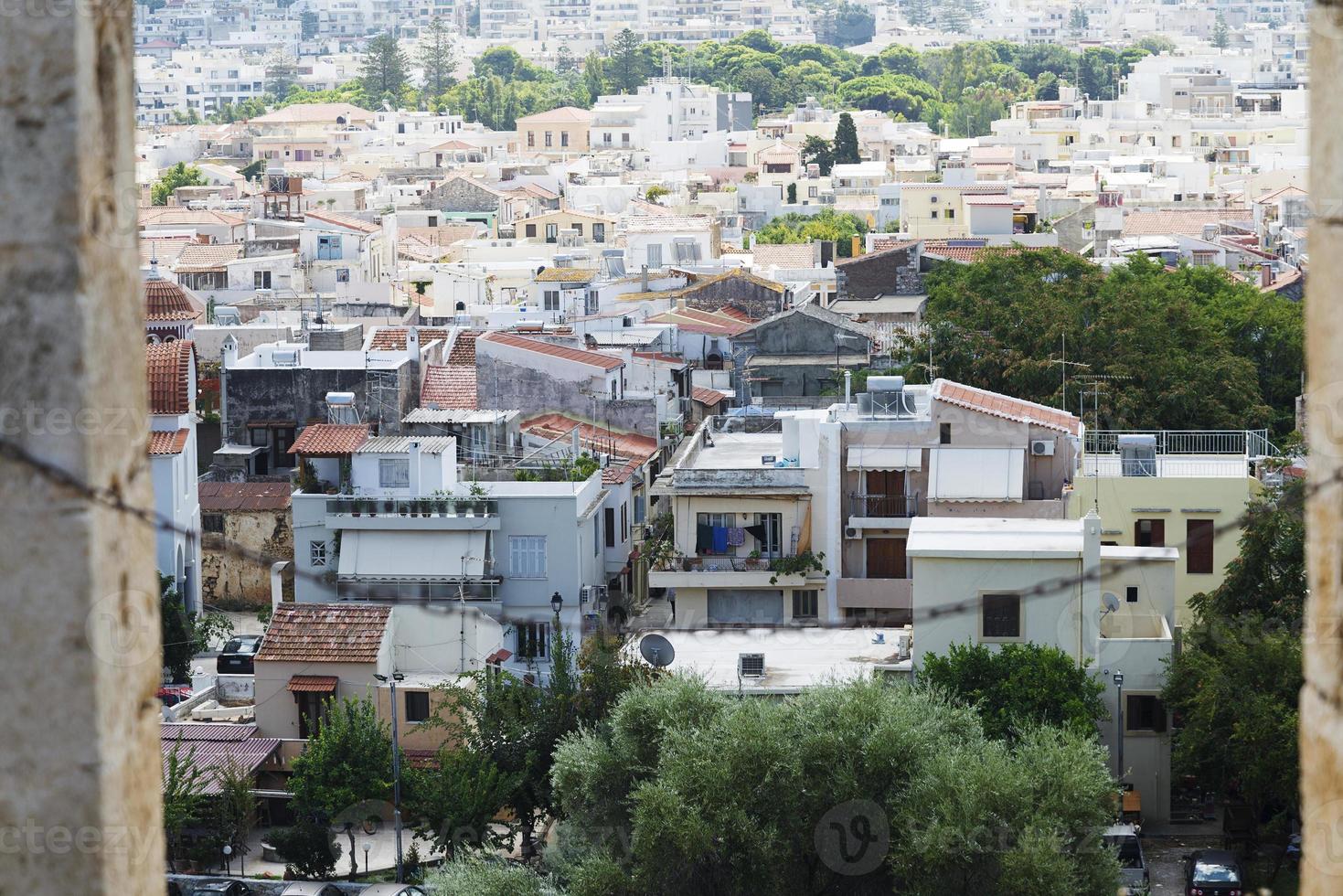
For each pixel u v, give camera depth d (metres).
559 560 84.94
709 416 124.62
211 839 68.62
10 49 10.61
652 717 58.56
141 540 11.48
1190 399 109.38
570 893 54.94
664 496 95.50
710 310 169.75
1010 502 85.81
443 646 78.88
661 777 55.69
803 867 54.88
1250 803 63.03
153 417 99.94
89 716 11.02
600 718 67.88
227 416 114.19
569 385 115.00
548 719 67.88
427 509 85.19
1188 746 63.19
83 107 10.68
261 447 113.75
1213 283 147.12
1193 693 64.06
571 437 105.12
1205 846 64.19
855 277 175.12
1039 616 66.44
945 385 91.62
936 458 87.81
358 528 85.44
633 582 96.19
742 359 144.75
